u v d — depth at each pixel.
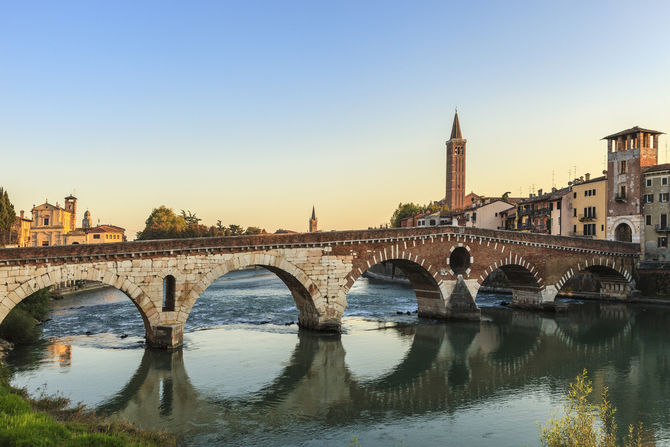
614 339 51.25
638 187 79.06
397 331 54.97
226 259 46.91
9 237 80.44
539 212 102.31
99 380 36.00
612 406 31.62
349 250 53.41
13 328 46.03
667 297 73.56
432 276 59.09
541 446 25.55
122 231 146.75
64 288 89.81
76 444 18.83
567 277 68.75
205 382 36.16
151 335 44.50
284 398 33.12
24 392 29.97
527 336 52.81
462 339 51.38
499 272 92.12
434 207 158.88
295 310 68.56
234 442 26.06
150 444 22.89
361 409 31.22
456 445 25.97
